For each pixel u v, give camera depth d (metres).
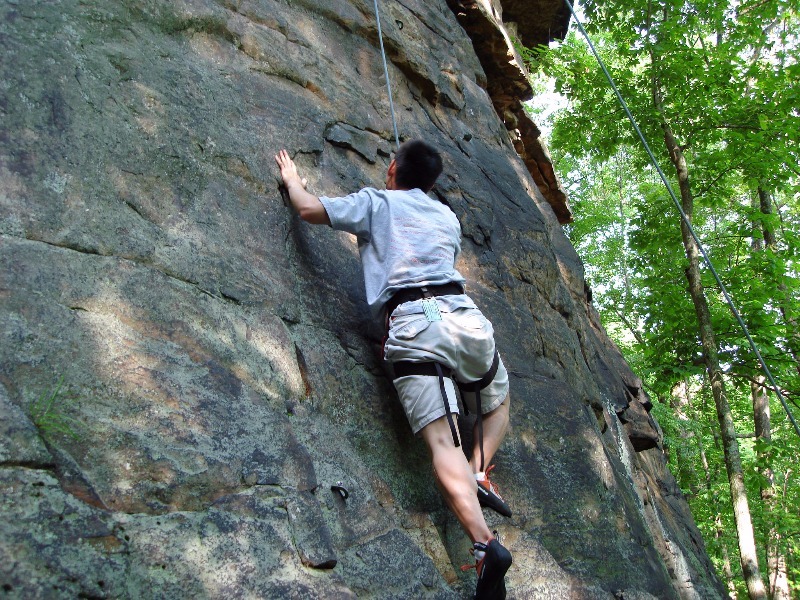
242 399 2.36
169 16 3.00
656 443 6.37
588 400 4.50
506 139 5.84
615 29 9.09
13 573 1.57
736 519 7.83
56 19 2.55
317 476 2.43
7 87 2.30
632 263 10.20
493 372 2.90
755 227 9.94
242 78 3.26
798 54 12.21
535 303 4.46
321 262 3.12
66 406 1.94
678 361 9.34
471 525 2.50
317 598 2.05
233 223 2.79
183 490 2.01
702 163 9.14
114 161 2.49
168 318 2.35
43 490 1.74
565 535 3.33
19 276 2.06
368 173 3.71
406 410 2.71
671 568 4.81
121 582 1.73
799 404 9.20
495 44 6.78
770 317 8.74
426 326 2.68
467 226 4.23
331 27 4.08
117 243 2.35
